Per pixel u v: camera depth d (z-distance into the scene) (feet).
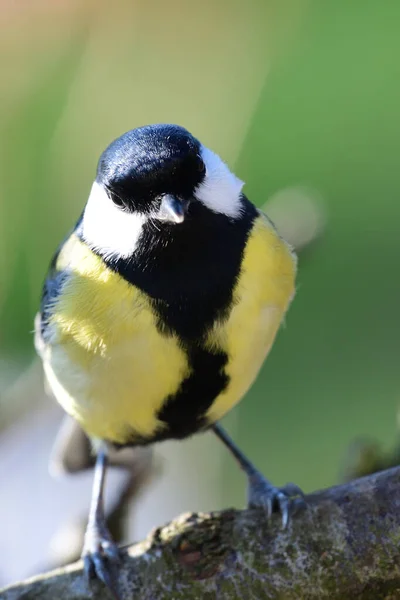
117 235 3.77
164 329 3.76
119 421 3.82
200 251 3.76
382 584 3.73
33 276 4.08
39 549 4.07
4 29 4.07
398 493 3.74
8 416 4.07
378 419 4.31
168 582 3.74
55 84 4.08
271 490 3.77
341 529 3.74
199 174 3.76
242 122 4.08
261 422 4.39
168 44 4.08
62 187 4.07
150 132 3.77
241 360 3.79
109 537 3.86
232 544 3.74
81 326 3.78
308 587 3.73
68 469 3.98
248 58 4.08
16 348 4.10
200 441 4.16
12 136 4.07
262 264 3.78
